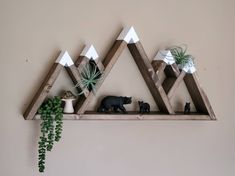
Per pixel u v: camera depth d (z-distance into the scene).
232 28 1.88
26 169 1.47
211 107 1.72
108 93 1.61
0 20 1.43
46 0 1.50
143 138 1.68
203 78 1.82
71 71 1.46
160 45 1.71
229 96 1.88
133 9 1.65
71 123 1.55
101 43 1.59
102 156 1.60
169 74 1.69
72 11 1.54
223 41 1.86
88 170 1.58
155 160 1.71
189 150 1.79
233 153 1.89
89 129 1.58
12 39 1.45
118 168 1.63
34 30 1.48
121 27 1.62
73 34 1.54
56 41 1.51
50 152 1.51
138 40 1.56
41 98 1.41
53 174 1.52
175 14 1.74
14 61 1.45
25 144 1.47
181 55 1.67
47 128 1.40
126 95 1.64
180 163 1.76
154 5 1.70
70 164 1.55
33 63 1.48
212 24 1.83
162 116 1.60
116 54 1.53
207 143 1.83
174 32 1.74
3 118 1.44
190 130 1.79
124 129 1.64
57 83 1.51
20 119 1.46
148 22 1.68
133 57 1.64
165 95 1.61
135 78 1.66
